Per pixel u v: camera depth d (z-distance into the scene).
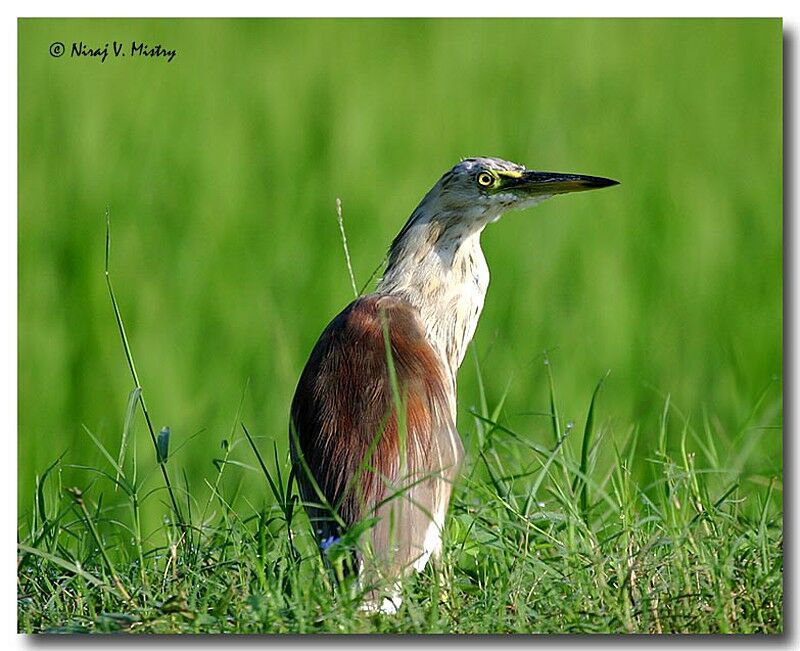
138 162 18.86
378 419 8.45
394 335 8.91
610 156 19.77
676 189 18.95
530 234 17.77
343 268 16.83
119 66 20.88
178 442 13.18
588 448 9.06
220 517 9.85
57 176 18.41
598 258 17.17
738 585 7.65
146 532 11.52
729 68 22.38
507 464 10.71
